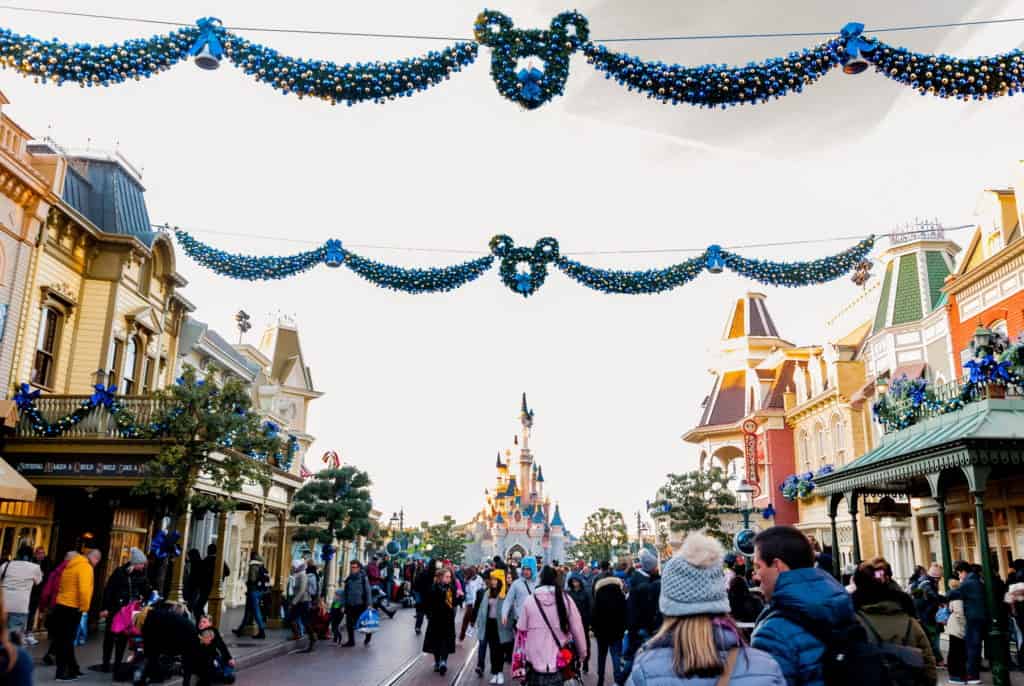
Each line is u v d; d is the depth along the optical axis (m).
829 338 39.88
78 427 18.58
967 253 23.77
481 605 15.03
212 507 18.20
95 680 12.40
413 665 16.72
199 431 17.16
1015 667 14.17
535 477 188.12
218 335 34.91
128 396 18.16
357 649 19.66
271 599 23.56
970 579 12.98
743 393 46.59
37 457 18.25
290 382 46.78
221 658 12.58
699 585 3.16
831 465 32.81
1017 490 18.47
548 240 12.99
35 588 17.22
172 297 27.50
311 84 9.38
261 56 9.37
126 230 24.89
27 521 19.36
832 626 3.62
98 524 21.22
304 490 26.38
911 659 4.13
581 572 22.20
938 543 23.62
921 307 26.73
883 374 27.73
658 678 3.06
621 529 84.88
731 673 3.00
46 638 17.64
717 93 9.45
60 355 21.95
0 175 18.89
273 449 18.16
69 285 22.42
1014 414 14.58
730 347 48.81
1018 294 20.78
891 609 5.25
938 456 14.34
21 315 19.97
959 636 13.16
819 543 30.56
